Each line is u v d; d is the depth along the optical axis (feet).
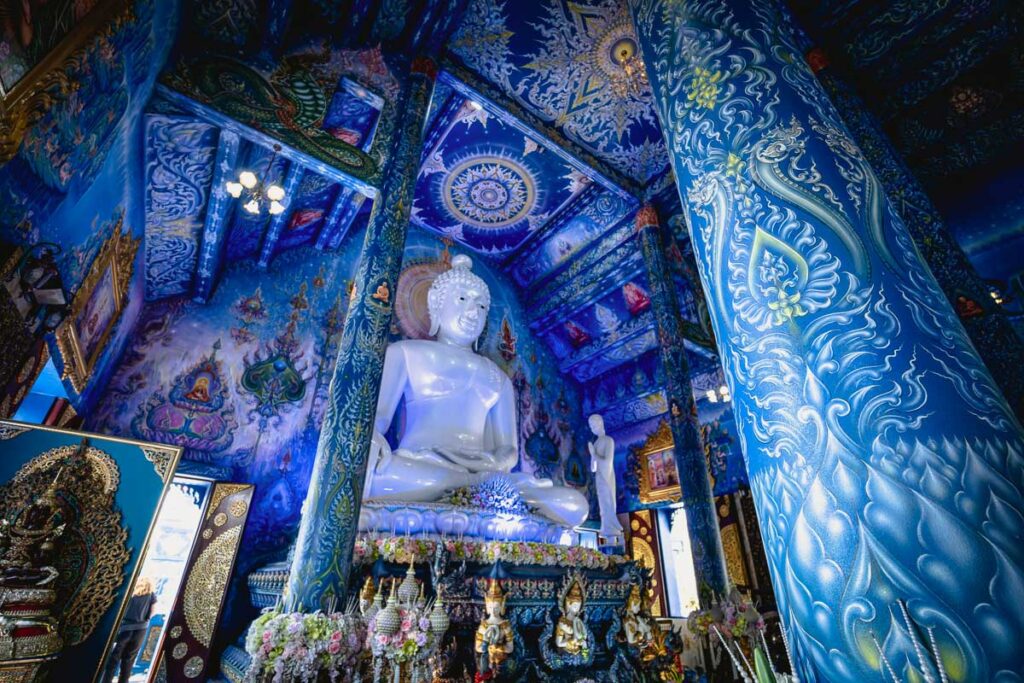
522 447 42.55
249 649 11.88
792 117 6.15
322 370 33.22
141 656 36.70
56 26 10.07
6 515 14.56
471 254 45.27
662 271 31.53
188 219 24.17
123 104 15.14
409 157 21.47
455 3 23.25
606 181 33.50
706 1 7.72
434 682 13.99
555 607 18.16
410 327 38.75
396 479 19.38
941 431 4.15
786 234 5.48
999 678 3.29
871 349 4.59
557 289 44.21
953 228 23.97
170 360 28.50
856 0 22.56
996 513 3.79
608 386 47.42
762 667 5.93
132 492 16.90
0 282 11.57
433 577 15.65
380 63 23.45
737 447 37.76
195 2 17.48
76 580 15.47
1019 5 20.45
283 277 34.27
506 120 29.63
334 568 13.70
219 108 18.34
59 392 19.92
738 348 5.56
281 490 29.19
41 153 11.43
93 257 17.54
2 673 13.06
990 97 22.41
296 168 25.38
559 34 27.09
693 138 6.98
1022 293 21.79
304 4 21.44
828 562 4.20
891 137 24.93
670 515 44.32
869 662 3.80
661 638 20.84
